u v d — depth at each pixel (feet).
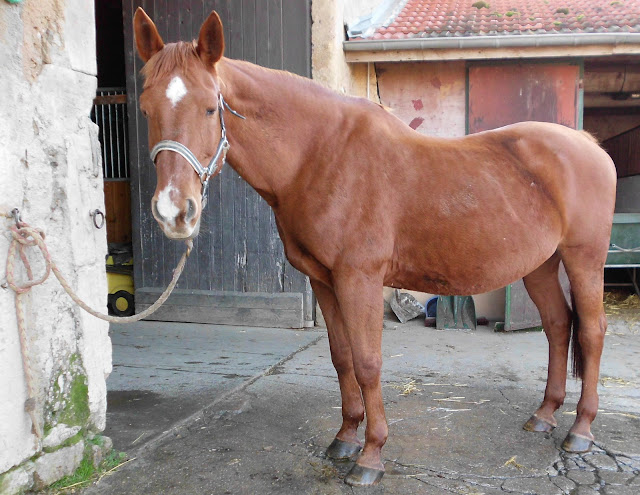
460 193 7.61
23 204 6.53
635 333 16.43
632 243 17.15
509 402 10.51
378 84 18.33
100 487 7.23
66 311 7.27
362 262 7.13
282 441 8.79
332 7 16.03
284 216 7.42
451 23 18.29
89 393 7.74
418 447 8.50
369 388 7.30
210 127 6.02
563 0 21.79
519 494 7.07
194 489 7.22
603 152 8.97
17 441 6.43
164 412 9.95
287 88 7.18
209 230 17.74
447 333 16.44
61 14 7.11
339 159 7.20
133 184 18.21
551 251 8.34
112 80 23.32
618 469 7.74
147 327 17.34
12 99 6.31
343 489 7.22
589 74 20.02
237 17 16.79
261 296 17.35
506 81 17.35
